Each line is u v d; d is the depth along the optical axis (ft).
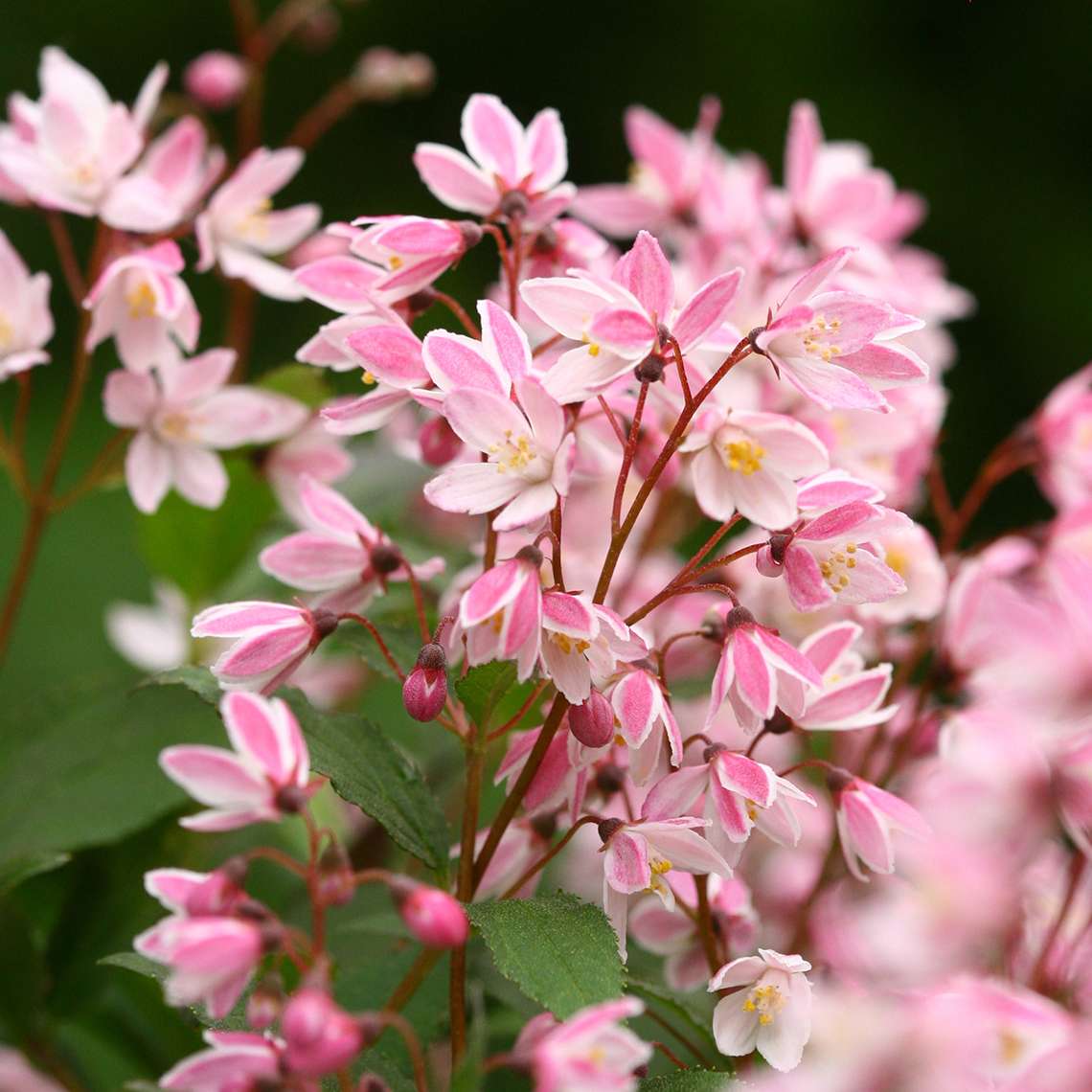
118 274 2.74
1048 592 2.75
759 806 2.47
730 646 2.48
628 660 2.47
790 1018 2.47
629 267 2.47
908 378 2.48
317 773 2.51
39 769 2.73
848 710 2.53
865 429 2.72
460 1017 2.49
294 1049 2.35
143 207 2.77
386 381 2.50
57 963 2.70
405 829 2.52
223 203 2.81
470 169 2.59
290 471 2.87
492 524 2.49
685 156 2.96
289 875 2.78
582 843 2.68
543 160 2.60
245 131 3.28
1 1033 2.69
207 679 2.52
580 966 2.42
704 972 2.59
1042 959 2.60
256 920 2.39
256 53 3.28
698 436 2.51
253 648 2.51
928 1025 2.43
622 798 2.59
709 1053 2.56
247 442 2.80
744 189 2.91
